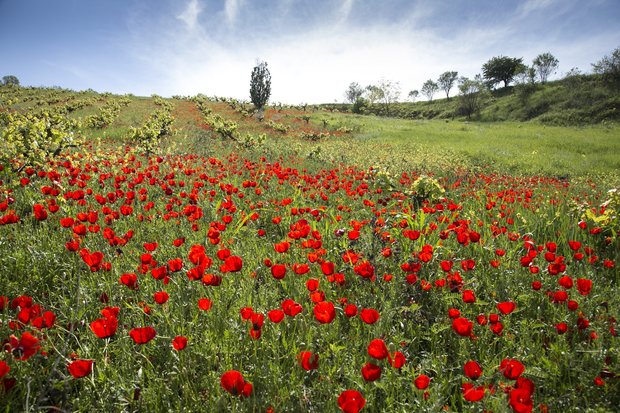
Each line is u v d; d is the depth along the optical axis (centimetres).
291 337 261
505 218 608
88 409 205
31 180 646
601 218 487
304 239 440
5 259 336
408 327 289
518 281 363
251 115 4178
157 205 618
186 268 354
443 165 1661
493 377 221
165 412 210
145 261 299
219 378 217
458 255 433
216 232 323
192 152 1556
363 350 256
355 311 235
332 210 594
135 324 274
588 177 1510
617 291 338
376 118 5491
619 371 229
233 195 689
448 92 10856
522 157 2033
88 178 688
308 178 782
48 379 193
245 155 1603
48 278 334
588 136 3061
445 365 255
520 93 7531
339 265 399
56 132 820
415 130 3844
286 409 202
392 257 400
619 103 5253
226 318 277
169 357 241
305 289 332
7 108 3466
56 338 250
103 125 2491
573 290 327
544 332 291
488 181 1131
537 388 233
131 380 213
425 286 319
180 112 3988
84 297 296
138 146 1358
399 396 221
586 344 259
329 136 3120
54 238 409
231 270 270
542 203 765
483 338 272
